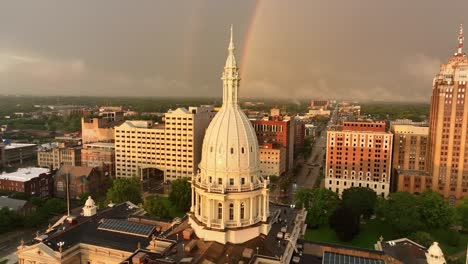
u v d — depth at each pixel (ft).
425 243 455.63
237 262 296.92
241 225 336.70
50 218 600.80
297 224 376.68
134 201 597.52
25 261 354.74
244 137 345.31
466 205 584.40
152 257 303.07
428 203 554.46
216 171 340.59
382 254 358.64
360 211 566.36
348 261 327.67
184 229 358.43
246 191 336.90
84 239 370.53
